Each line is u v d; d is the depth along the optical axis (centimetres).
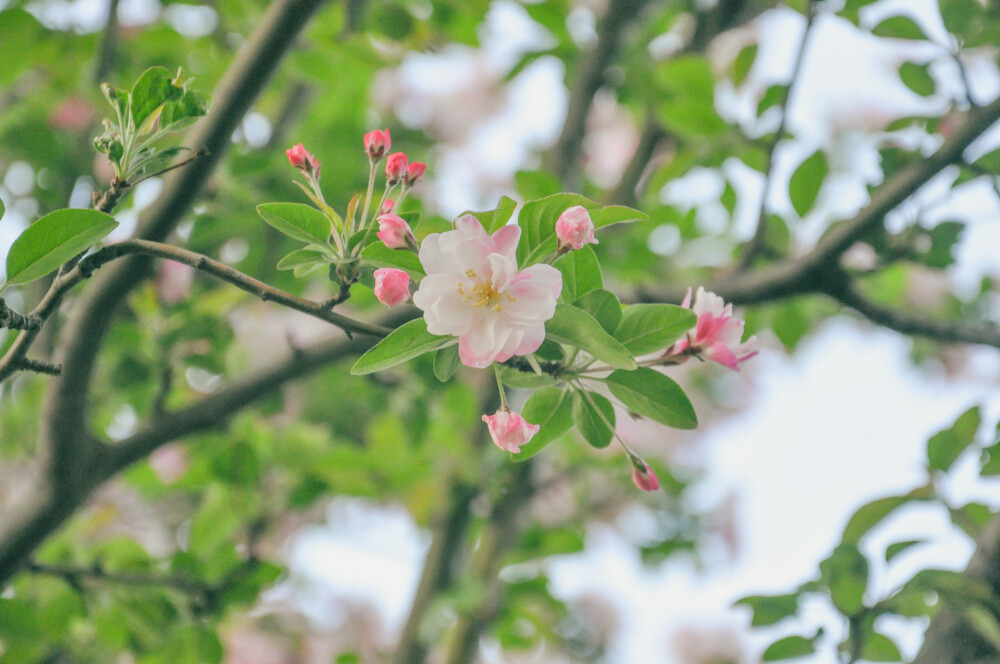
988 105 130
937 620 122
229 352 172
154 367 146
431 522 177
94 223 106
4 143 169
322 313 107
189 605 134
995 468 123
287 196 165
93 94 166
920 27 132
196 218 145
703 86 157
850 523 125
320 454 166
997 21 131
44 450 124
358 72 181
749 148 158
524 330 105
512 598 181
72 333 122
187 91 109
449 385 171
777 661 123
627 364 105
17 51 165
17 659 130
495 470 176
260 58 121
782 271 134
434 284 105
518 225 107
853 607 122
